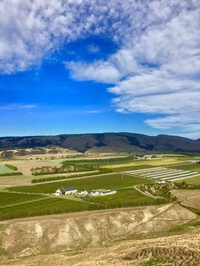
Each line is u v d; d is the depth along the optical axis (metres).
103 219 112.69
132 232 107.81
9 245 92.75
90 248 90.75
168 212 123.50
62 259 76.19
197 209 133.38
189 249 55.06
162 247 59.91
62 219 109.56
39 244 95.62
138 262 56.00
